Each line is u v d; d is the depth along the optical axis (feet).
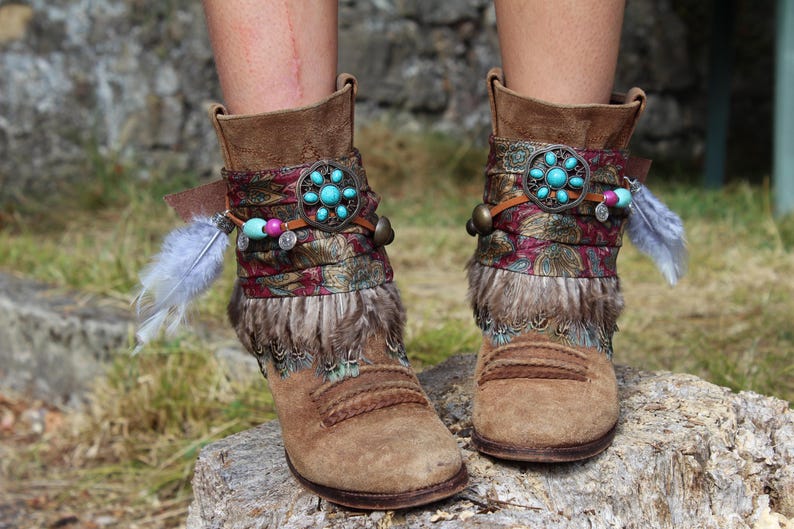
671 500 3.79
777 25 12.14
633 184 3.94
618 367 4.83
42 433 8.23
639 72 17.52
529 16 3.56
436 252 11.03
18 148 14.11
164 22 14.82
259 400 6.77
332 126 3.44
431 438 3.25
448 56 16.75
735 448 4.10
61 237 12.29
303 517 3.38
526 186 3.61
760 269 9.42
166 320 3.82
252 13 3.38
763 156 18.25
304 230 3.42
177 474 6.81
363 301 3.49
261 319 3.54
